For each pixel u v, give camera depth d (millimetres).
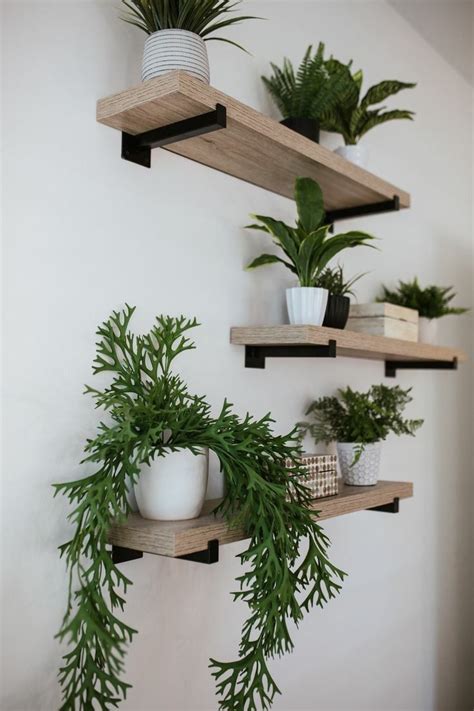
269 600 1074
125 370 1212
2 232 1072
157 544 1071
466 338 2803
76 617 972
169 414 1155
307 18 1869
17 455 1083
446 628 2537
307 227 1487
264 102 1677
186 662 1394
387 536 2164
